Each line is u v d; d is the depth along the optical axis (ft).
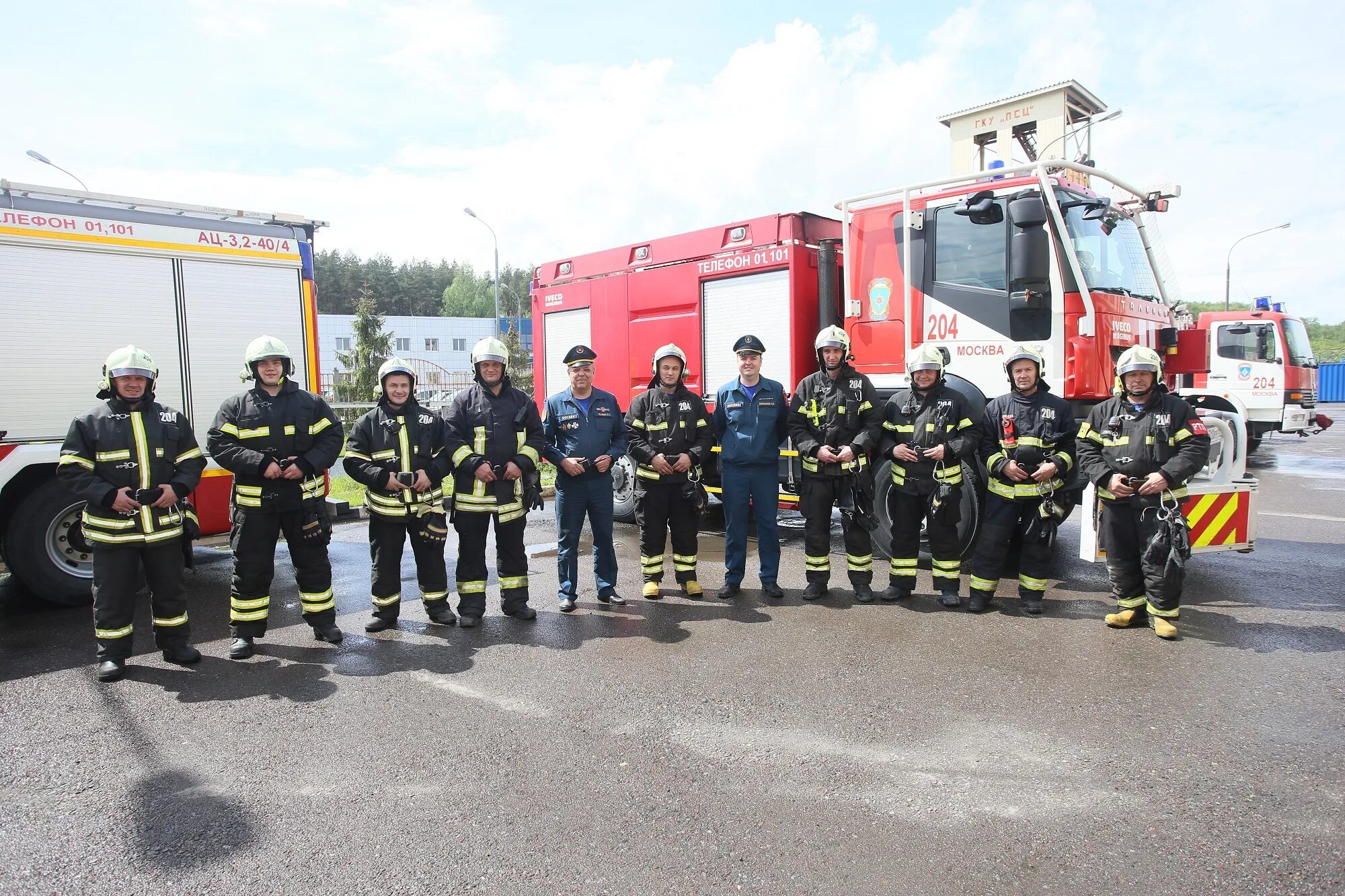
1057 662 13.64
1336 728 10.89
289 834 8.91
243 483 14.98
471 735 11.32
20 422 18.08
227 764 10.63
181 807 9.57
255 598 15.03
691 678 13.32
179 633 14.58
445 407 17.30
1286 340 45.24
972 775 9.89
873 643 14.88
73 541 18.54
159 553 14.32
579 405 17.61
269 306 21.59
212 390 20.68
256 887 7.96
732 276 23.95
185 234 20.24
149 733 11.66
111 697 13.06
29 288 18.21
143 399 14.30
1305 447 54.85
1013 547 20.93
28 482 18.49
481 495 16.47
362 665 14.33
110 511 13.83
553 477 37.52
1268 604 16.70
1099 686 12.55
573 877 8.00
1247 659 13.57
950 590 17.19
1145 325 20.11
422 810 9.36
